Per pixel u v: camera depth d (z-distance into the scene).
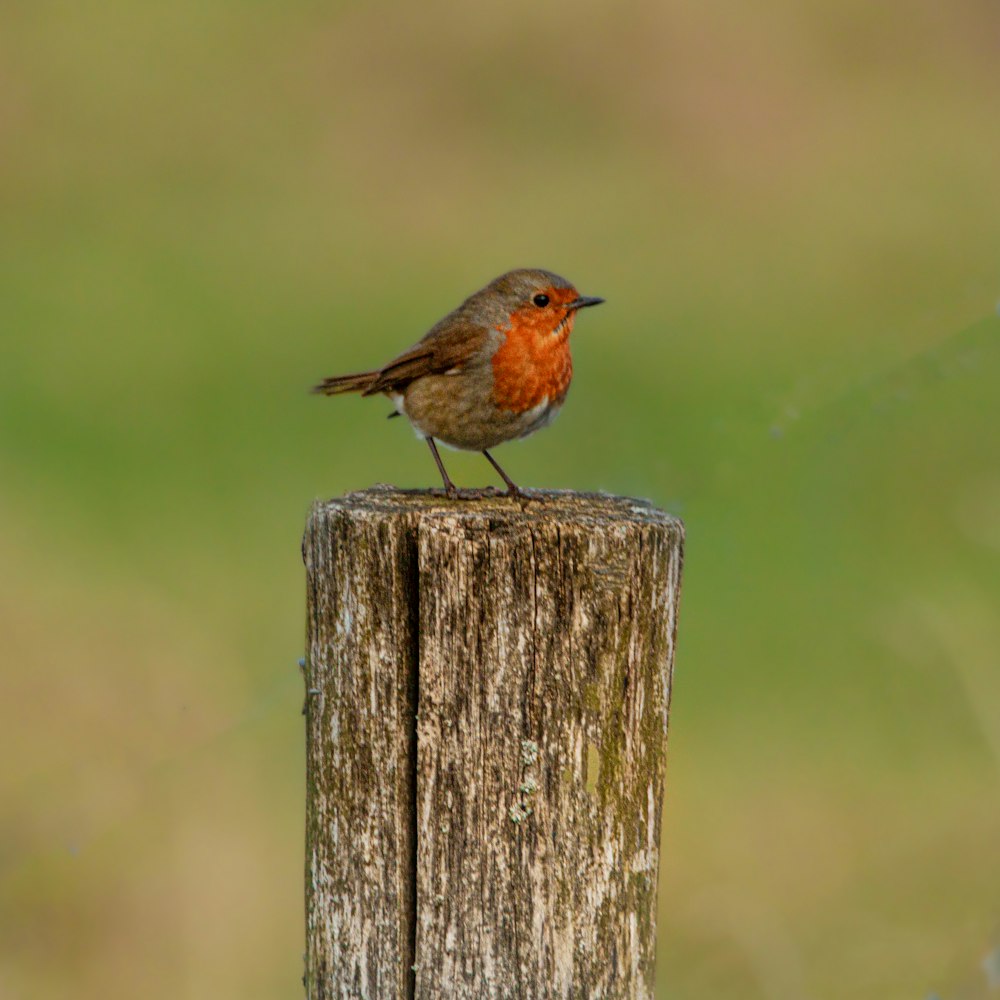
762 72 22.83
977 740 11.23
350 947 5.70
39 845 10.78
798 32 23.88
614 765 5.57
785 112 21.47
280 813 10.88
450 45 23.36
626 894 5.66
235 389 16.64
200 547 14.03
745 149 21.53
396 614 5.54
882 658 11.91
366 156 21.62
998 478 13.21
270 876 10.38
